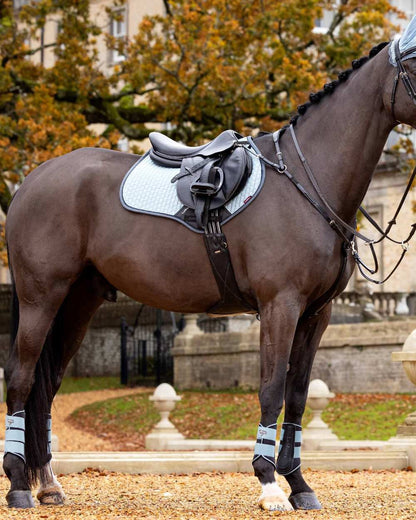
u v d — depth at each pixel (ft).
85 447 62.54
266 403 22.52
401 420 63.93
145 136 87.10
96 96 86.53
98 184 25.17
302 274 22.76
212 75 76.64
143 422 74.54
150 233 24.27
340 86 24.14
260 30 79.15
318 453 41.11
